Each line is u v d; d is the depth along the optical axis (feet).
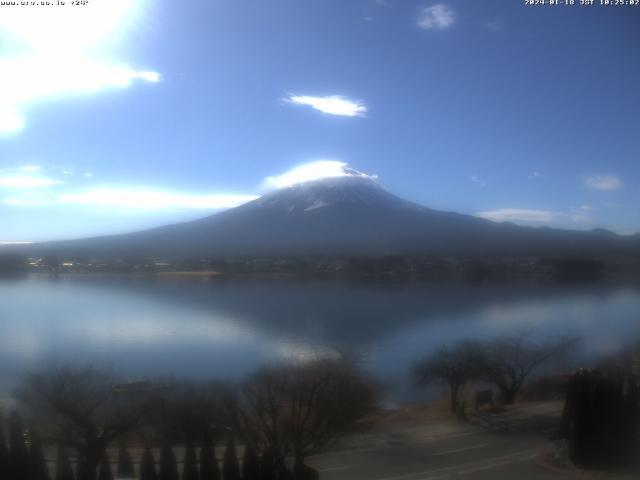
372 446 73.77
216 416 72.02
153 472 54.08
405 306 248.52
